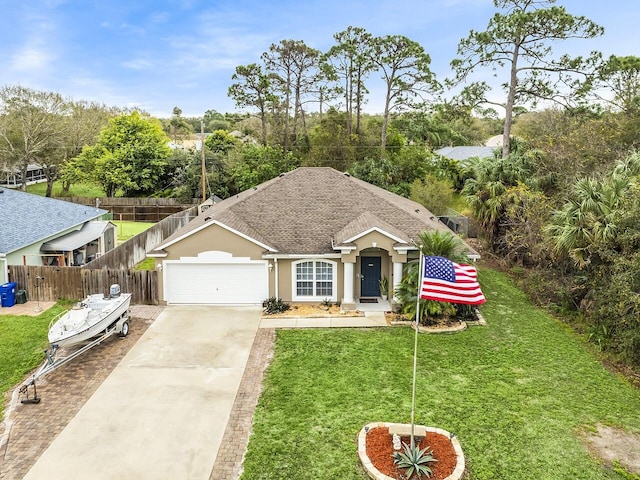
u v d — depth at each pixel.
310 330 18.48
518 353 16.47
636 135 29.83
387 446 11.12
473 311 19.72
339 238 20.73
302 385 14.24
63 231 26.41
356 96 52.94
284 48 52.03
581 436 11.81
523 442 11.52
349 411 12.82
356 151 48.22
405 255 20.12
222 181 49.03
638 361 15.38
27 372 15.09
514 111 40.72
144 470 10.52
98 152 52.12
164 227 33.78
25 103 50.31
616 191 18.59
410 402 13.27
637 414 12.83
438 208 36.22
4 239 22.47
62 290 21.38
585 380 14.65
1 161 50.78
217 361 15.85
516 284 23.98
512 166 28.86
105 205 48.78
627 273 15.92
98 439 11.62
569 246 18.50
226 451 11.19
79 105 62.06
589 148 29.53
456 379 14.62
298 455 11.00
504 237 26.97
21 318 19.34
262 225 22.45
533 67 33.09
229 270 21.08
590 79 31.73
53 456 10.97
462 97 35.56
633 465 10.77
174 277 21.11
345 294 20.61
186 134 107.56
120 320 17.42
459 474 10.20
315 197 23.97
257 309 20.83
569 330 18.53
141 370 15.18
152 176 52.09
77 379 14.58
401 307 20.12
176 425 12.22
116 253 25.73
